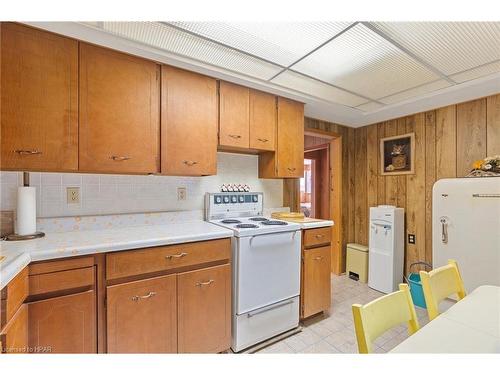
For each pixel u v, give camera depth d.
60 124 1.40
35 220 1.50
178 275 1.53
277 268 1.94
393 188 3.04
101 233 1.62
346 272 3.43
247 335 1.79
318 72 1.88
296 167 2.45
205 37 1.46
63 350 1.21
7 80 1.28
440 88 2.15
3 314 0.94
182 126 1.81
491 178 2.02
